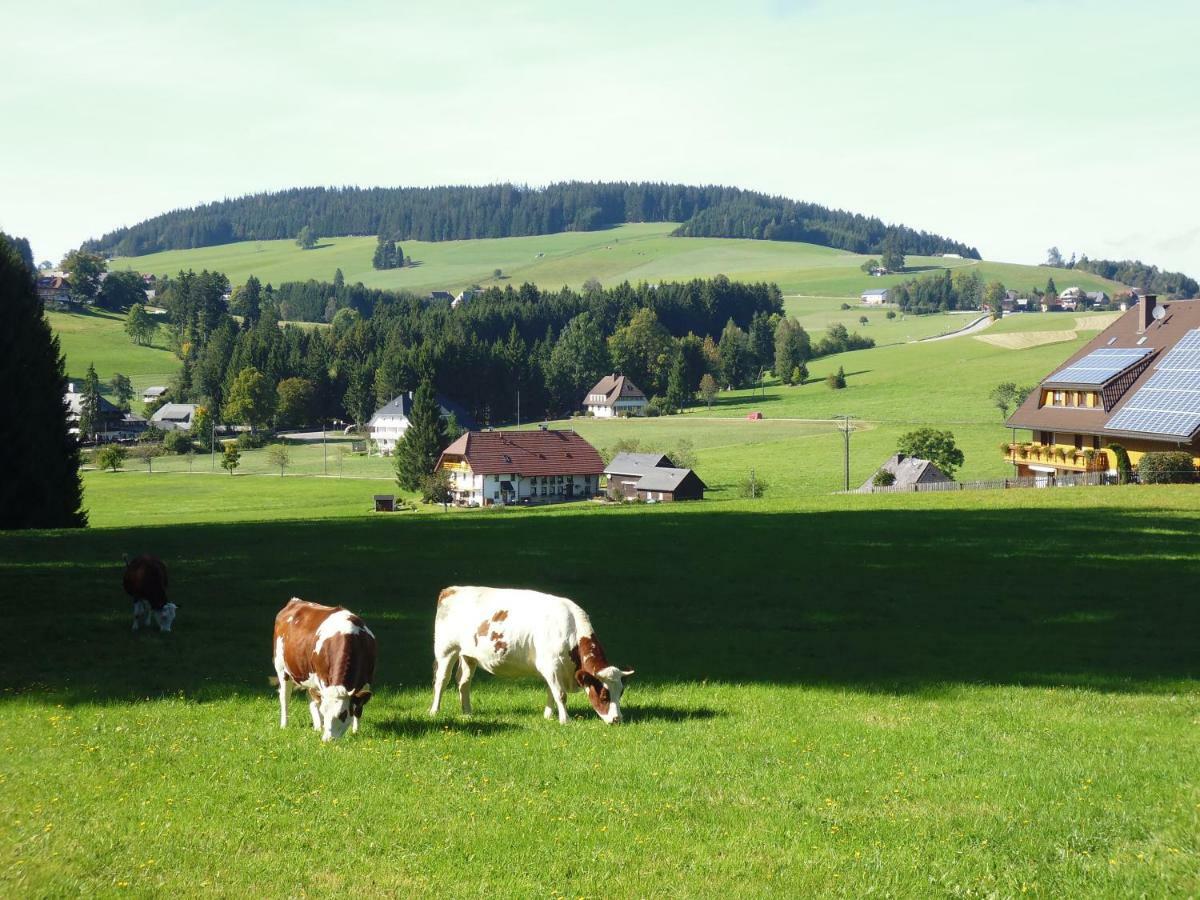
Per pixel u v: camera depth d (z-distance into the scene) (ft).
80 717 59.31
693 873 36.70
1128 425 235.20
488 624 59.72
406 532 159.53
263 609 97.25
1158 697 68.95
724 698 66.59
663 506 211.82
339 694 53.31
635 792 45.57
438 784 46.47
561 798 44.75
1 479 196.44
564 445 442.91
